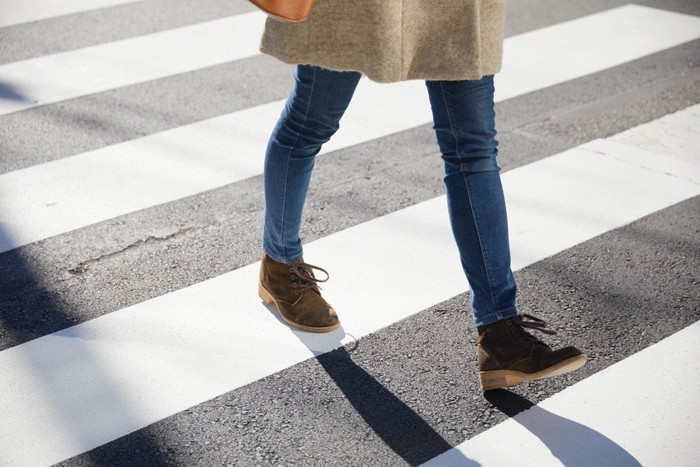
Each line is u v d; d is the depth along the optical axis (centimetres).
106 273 371
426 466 269
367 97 553
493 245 288
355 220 416
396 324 340
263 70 579
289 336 331
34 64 571
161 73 566
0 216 408
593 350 328
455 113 283
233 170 458
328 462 270
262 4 255
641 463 271
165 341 326
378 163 472
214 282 366
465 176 287
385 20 267
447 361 320
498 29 286
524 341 290
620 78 586
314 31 275
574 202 437
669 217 425
